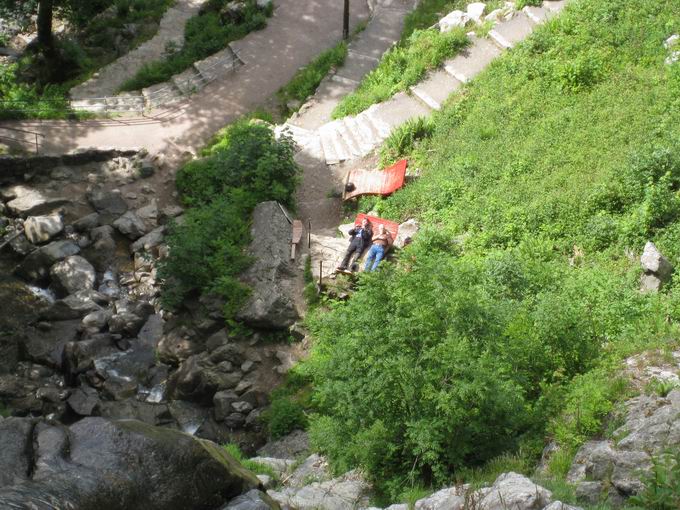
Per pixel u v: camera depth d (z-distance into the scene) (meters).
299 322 20.89
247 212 23.73
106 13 36.00
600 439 12.62
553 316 15.30
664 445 10.95
